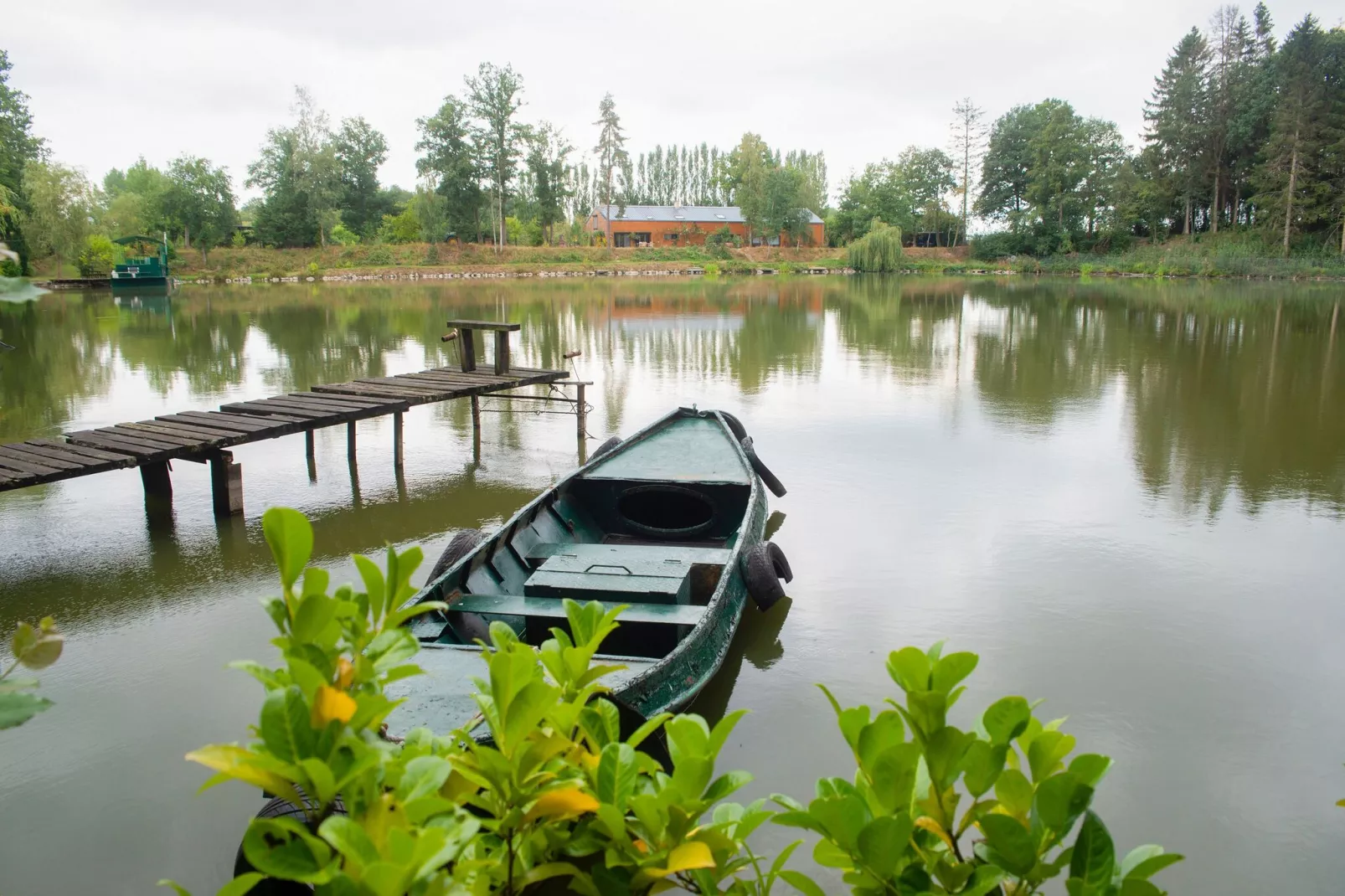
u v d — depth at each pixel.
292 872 1.28
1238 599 7.09
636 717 4.08
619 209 80.06
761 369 18.92
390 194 95.62
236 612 7.07
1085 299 37.19
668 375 18.33
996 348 21.83
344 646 1.56
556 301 38.66
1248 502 9.53
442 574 6.34
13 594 7.40
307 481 10.71
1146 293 40.00
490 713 1.73
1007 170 70.94
